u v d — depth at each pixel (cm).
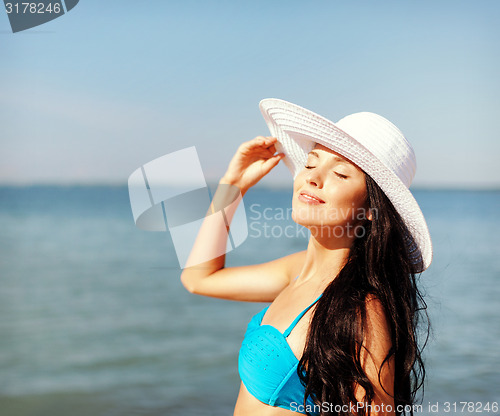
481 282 1127
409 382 163
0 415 632
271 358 166
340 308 156
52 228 2377
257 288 210
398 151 176
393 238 168
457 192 2391
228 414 632
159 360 826
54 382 749
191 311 1091
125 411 643
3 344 907
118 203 3139
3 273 1522
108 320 1050
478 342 759
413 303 169
